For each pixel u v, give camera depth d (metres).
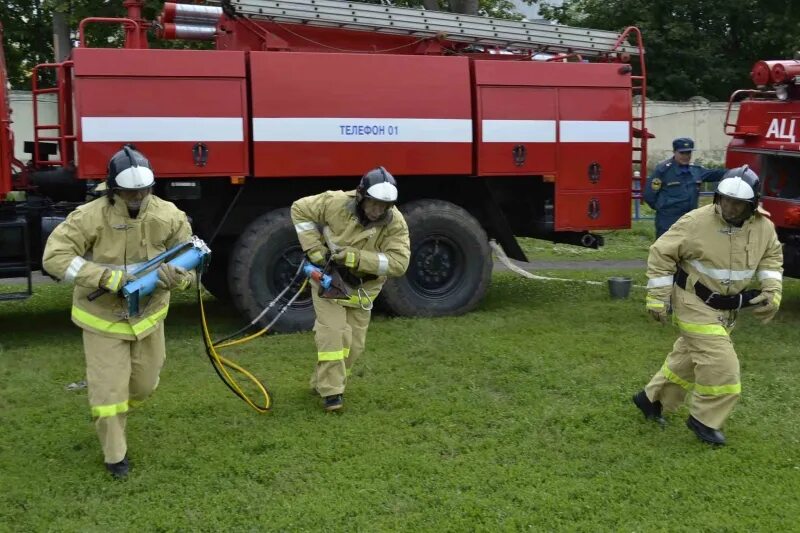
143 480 4.68
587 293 10.14
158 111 7.45
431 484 4.61
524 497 4.44
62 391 6.29
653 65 26.08
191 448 5.12
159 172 7.48
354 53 8.20
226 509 4.34
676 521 4.21
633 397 5.62
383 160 8.14
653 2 26.08
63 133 7.86
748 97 9.60
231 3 7.92
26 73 21.05
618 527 4.15
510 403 5.95
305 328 8.10
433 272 8.65
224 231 8.23
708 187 17.73
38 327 8.55
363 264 5.47
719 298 5.00
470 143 8.41
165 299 4.84
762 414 5.77
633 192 9.52
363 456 4.99
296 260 8.11
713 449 5.08
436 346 7.37
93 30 16.44
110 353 4.62
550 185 8.91
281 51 8.16
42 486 4.62
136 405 5.03
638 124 20.98
